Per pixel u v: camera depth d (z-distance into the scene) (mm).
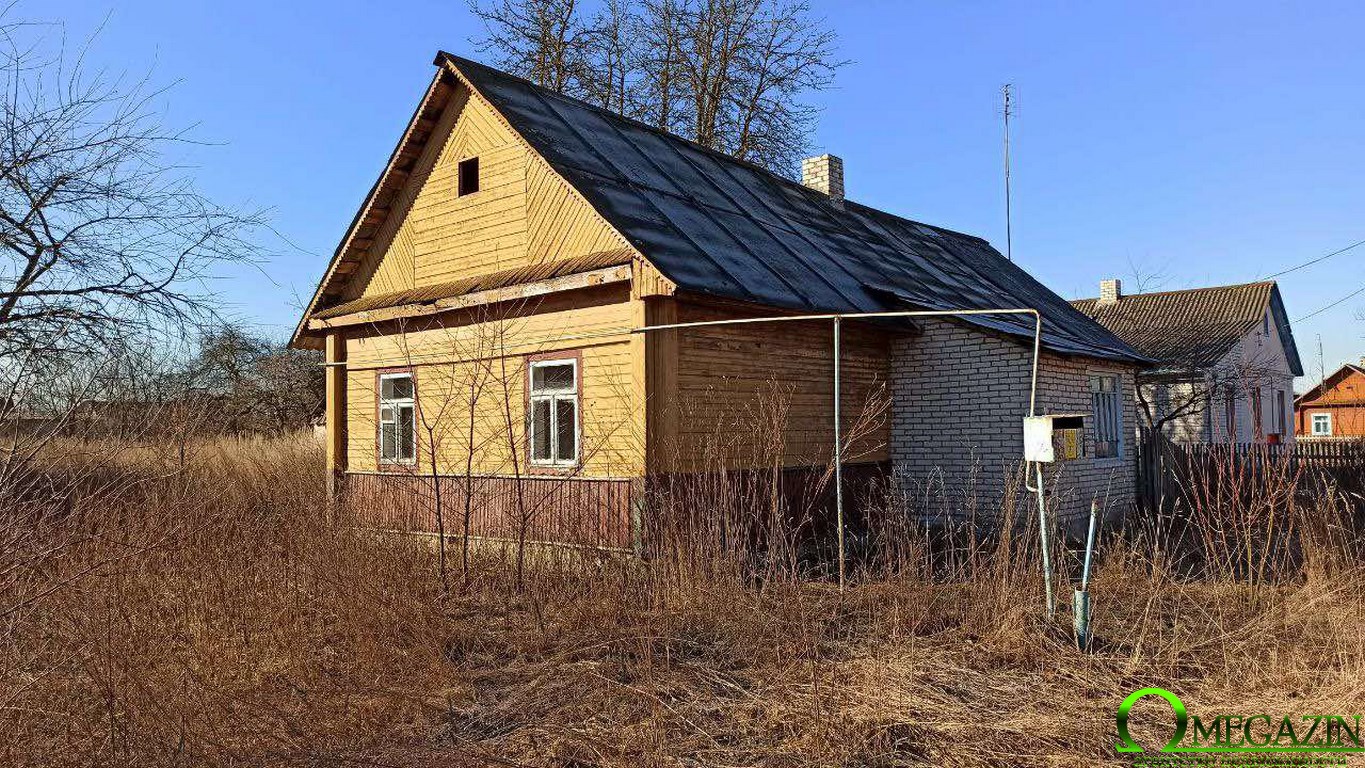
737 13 26766
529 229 12078
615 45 27016
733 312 11406
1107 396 15227
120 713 4973
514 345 11914
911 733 5457
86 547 6004
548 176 11852
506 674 6613
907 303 13555
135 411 7559
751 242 13023
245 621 6590
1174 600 8359
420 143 13562
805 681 6270
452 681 6359
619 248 10852
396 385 13641
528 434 11633
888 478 13883
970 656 6836
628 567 8508
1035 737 5387
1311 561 8289
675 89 27109
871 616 7863
